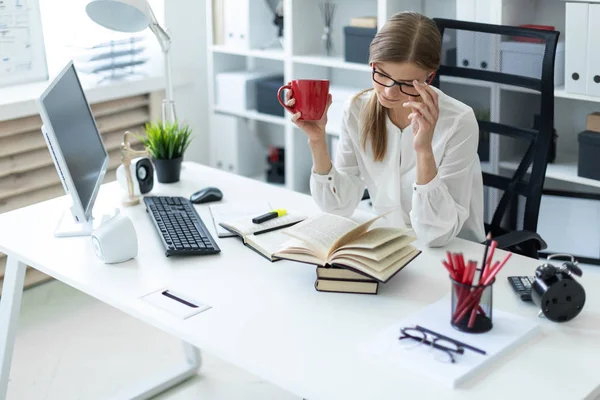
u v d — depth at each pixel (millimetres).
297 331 1565
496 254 1929
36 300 3238
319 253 1756
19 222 2205
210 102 4016
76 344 2896
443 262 1518
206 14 3930
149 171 2373
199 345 1543
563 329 1563
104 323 3064
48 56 3631
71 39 3602
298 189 3824
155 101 3670
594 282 1779
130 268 1886
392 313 1634
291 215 2141
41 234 2115
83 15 3584
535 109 2330
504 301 1687
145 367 2748
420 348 1475
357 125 2182
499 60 2330
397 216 2186
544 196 3135
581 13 2760
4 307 2184
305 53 3666
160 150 2457
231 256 1946
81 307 3191
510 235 2150
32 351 2844
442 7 3373
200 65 4023
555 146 3105
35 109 3131
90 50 3459
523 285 1721
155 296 1729
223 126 3996
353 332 1557
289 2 3535
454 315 1530
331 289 1738
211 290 1756
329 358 1462
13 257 2033
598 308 1649
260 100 3814
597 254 3078
